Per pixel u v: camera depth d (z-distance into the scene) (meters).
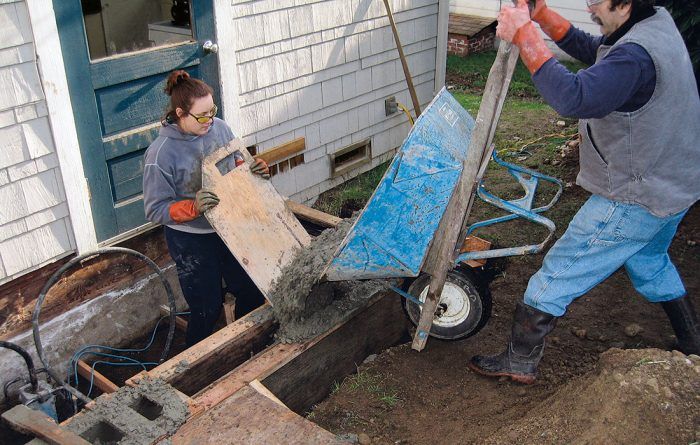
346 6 5.61
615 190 3.18
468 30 11.84
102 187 4.24
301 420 3.06
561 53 11.45
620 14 3.00
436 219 3.37
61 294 4.23
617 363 3.26
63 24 3.75
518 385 3.77
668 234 3.47
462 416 3.60
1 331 4.01
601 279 3.39
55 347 4.23
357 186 6.30
